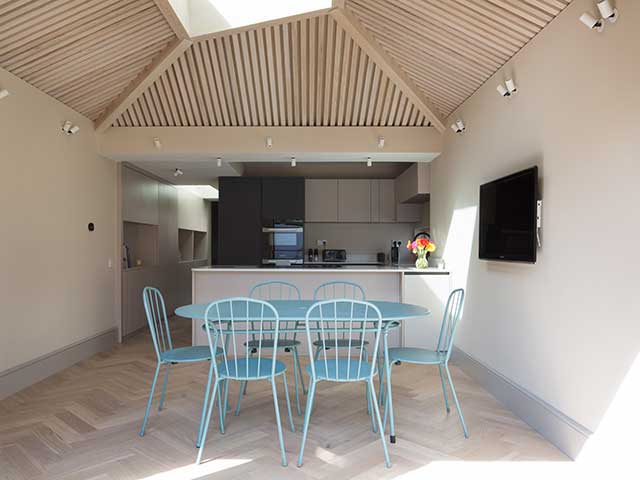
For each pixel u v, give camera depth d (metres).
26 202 3.71
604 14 2.20
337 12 3.60
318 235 7.90
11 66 3.47
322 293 4.93
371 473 2.36
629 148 2.10
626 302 2.12
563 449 2.59
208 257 10.03
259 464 2.45
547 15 2.75
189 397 3.53
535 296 2.96
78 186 4.57
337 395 3.61
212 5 3.58
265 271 4.87
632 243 2.08
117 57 3.89
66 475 2.32
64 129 4.25
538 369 2.92
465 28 3.25
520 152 3.17
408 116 4.93
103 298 5.14
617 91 2.18
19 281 3.63
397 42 3.85
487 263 3.76
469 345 4.19
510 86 3.20
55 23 3.24
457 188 4.52
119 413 3.19
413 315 2.88
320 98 4.68
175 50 3.88
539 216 2.88
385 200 7.55
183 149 4.96
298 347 4.86
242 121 4.94
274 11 3.49
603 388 2.28
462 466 2.43
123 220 5.63
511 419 3.10
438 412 3.23
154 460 2.50
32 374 3.81
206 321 2.63
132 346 5.32
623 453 2.13
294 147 4.97
